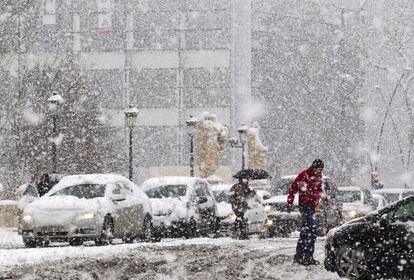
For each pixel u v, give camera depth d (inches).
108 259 1311.5
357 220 1148.5
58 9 7682.1
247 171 2239.2
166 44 7849.4
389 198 3553.2
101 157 4813.0
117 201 1875.0
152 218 2082.9
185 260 1321.4
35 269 1166.3
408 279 1111.0
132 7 7839.6
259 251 1539.1
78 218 1753.2
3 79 4124.0
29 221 1768.0
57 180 2647.6
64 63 4913.9
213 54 7834.6
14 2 3572.8
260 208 2324.1
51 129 4347.9
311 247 1334.9
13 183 4192.9
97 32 7741.1
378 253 1123.9
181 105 7795.3
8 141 4261.8
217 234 2465.6
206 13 7869.1
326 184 2358.5
